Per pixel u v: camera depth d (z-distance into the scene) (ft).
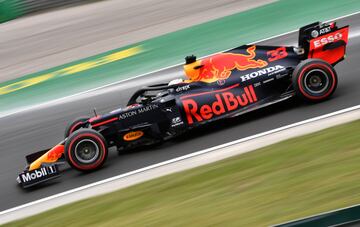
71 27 293.64
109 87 179.83
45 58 244.83
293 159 93.40
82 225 90.17
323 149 94.02
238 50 120.98
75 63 222.07
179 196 91.97
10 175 126.11
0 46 289.33
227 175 94.84
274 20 203.00
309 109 114.32
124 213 90.94
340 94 117.91
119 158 119.03
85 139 113.60
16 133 156.76
